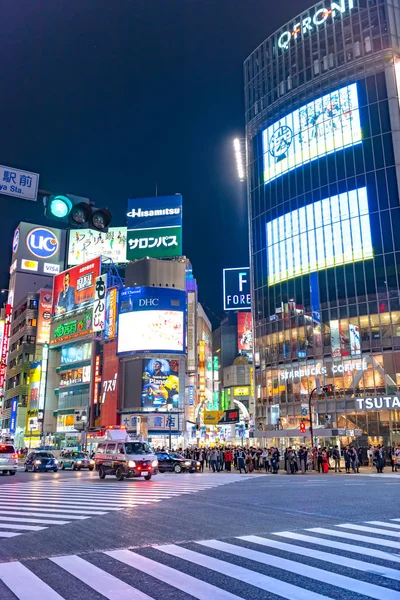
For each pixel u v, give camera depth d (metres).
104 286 73.25
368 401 49.25
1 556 7.43
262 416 59.25
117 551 7.70
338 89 58.25
